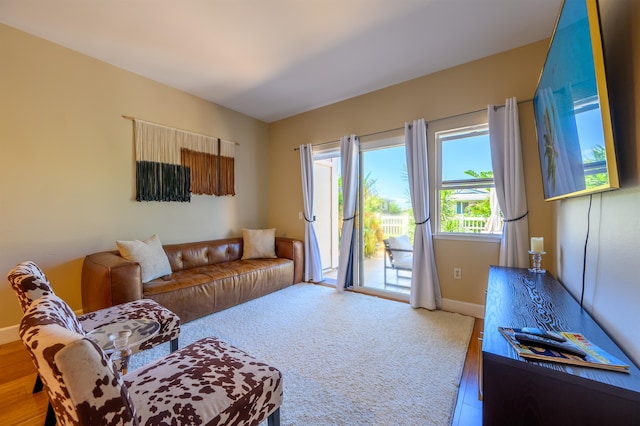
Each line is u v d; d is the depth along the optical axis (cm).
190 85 329
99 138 274
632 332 98
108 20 216
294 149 434
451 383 168
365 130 354
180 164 339
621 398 83
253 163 440
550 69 160
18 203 229
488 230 279
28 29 227
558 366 92
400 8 205
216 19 216
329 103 386
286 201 446
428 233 296
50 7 201
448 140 299
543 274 210
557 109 152
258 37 238
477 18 216
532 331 114
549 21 219
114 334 142
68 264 255
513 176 248
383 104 338
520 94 252
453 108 288
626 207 105
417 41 245
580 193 131
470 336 230
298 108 404
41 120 239
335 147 385
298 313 282
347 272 365
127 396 75
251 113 423
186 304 257
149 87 312
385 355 200
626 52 102
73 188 258
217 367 113
